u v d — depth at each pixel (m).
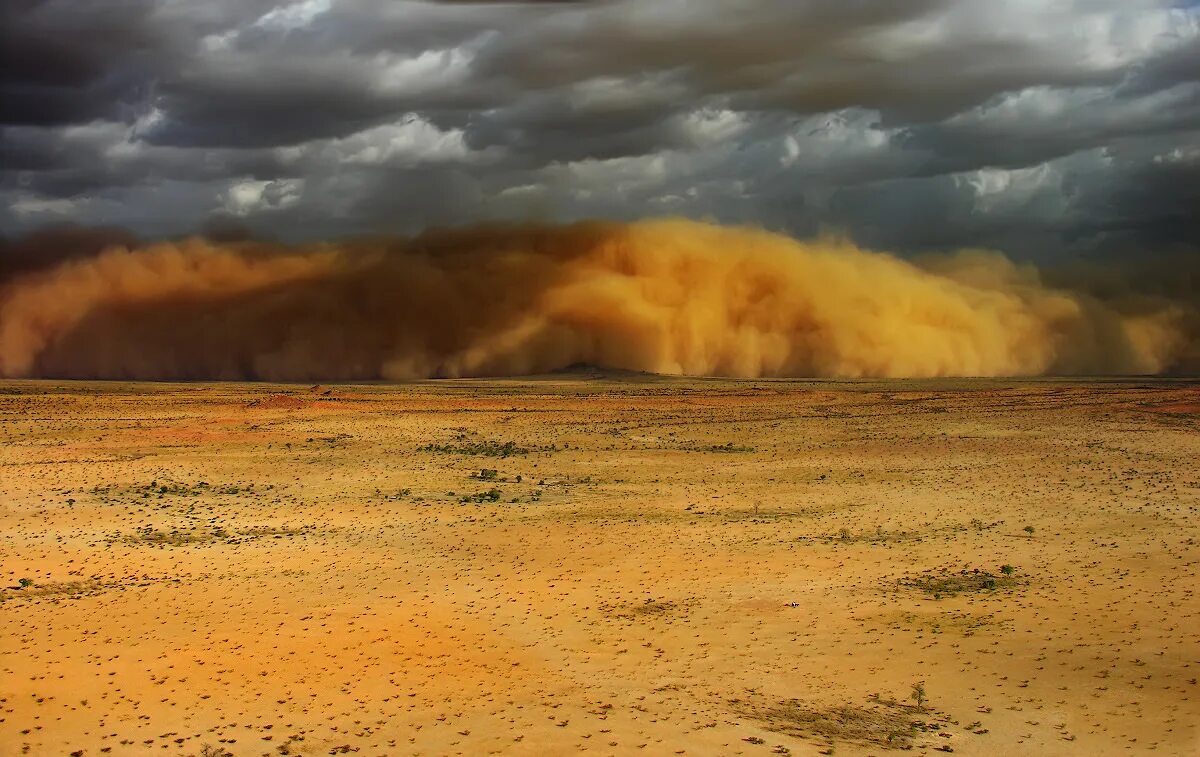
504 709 22.80
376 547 39.56
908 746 20.67
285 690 24.00
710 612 30.59
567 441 78.25
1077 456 66.88
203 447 70.69
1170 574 34.16
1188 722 21.72
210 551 38.62
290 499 50.56
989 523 44.44
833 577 34.88
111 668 25.39
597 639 27.98
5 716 22.27
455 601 31.72
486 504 49.59
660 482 57.47
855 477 59.44
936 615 30.09
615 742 20.77
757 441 78.50
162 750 20.53
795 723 21.95
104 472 58.22
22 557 37.19
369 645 27.36
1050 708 22.75
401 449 71.94
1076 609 30.25
